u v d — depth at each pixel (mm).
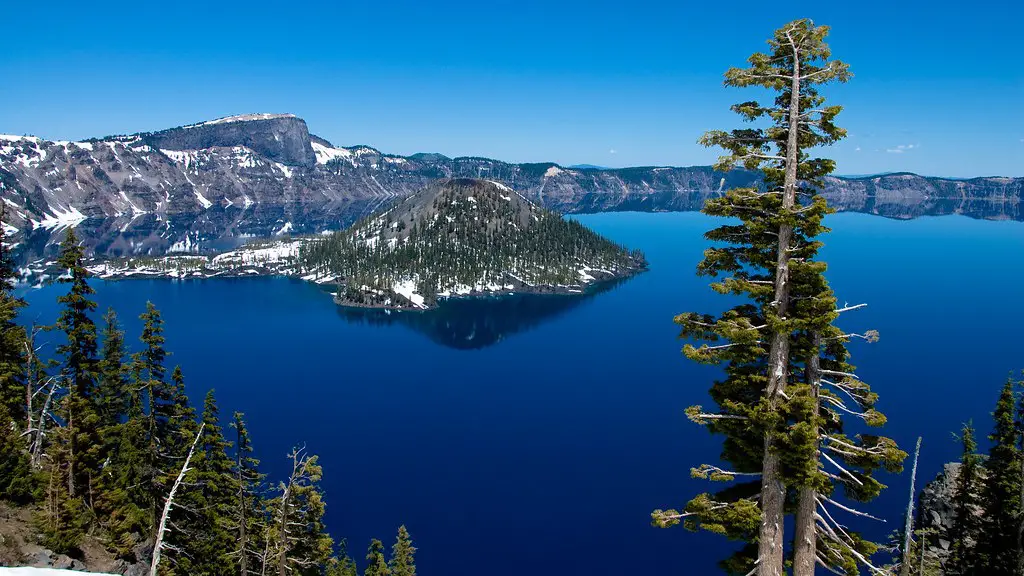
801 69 21297
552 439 136125
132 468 46125
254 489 47969
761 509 21594
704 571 85875
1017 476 38938
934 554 47594
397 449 130500
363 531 97188
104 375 52281
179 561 45031
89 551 39688
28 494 42156
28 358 50531
